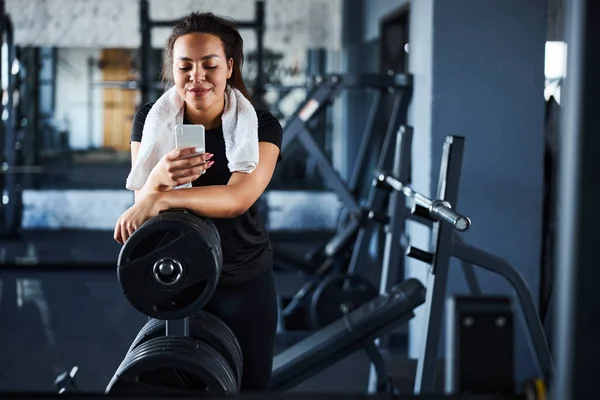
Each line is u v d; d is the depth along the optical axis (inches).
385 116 272.5
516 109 155.8
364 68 334.3
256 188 73.0
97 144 436.8
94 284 230.5
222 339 70.9
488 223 156.0
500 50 155.4
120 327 184.9
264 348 82.2
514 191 155.9
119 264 62.1
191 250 61.6
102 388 141.8
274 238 309.9
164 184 68.9
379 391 124.6
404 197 136.3
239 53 77.0
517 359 153.1
